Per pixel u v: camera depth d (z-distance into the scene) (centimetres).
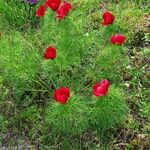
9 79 140
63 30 134
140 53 150
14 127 136
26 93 143
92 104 127
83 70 141
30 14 165
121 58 139
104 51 131
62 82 138
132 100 138
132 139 130
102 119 124
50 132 133
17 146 133
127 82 142
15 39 148
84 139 130
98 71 138
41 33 153
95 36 138
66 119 121
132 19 160
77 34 136
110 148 128
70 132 129
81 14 157
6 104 141
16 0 167
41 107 140
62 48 134
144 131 131
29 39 155
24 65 135
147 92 140
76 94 136
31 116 137
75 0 169
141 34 156
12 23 166
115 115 123
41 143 132
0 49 138
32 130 135
